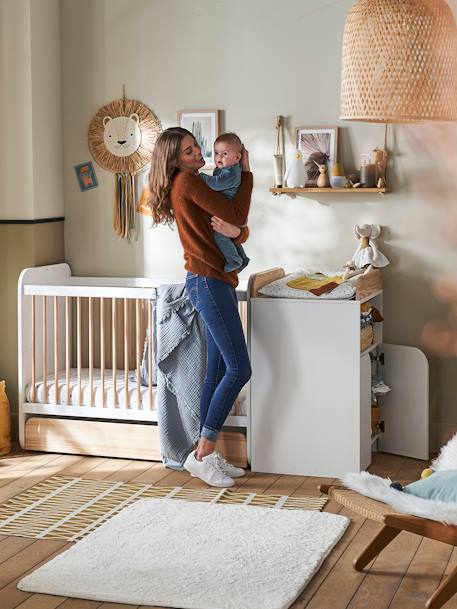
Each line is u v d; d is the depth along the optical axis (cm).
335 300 374
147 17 443
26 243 440
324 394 379
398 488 254
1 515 333
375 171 408
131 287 424
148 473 390
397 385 416
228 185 360
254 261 438
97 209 461
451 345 411
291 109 425
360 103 237
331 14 415
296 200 429
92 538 303
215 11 432
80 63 455
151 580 266
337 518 322
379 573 275
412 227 412
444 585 240
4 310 445
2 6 434
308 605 252
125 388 407
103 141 455
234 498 352
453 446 281
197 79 438
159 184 367
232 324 366
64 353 456
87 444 418
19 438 430
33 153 437
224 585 261
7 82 437
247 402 391
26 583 264
